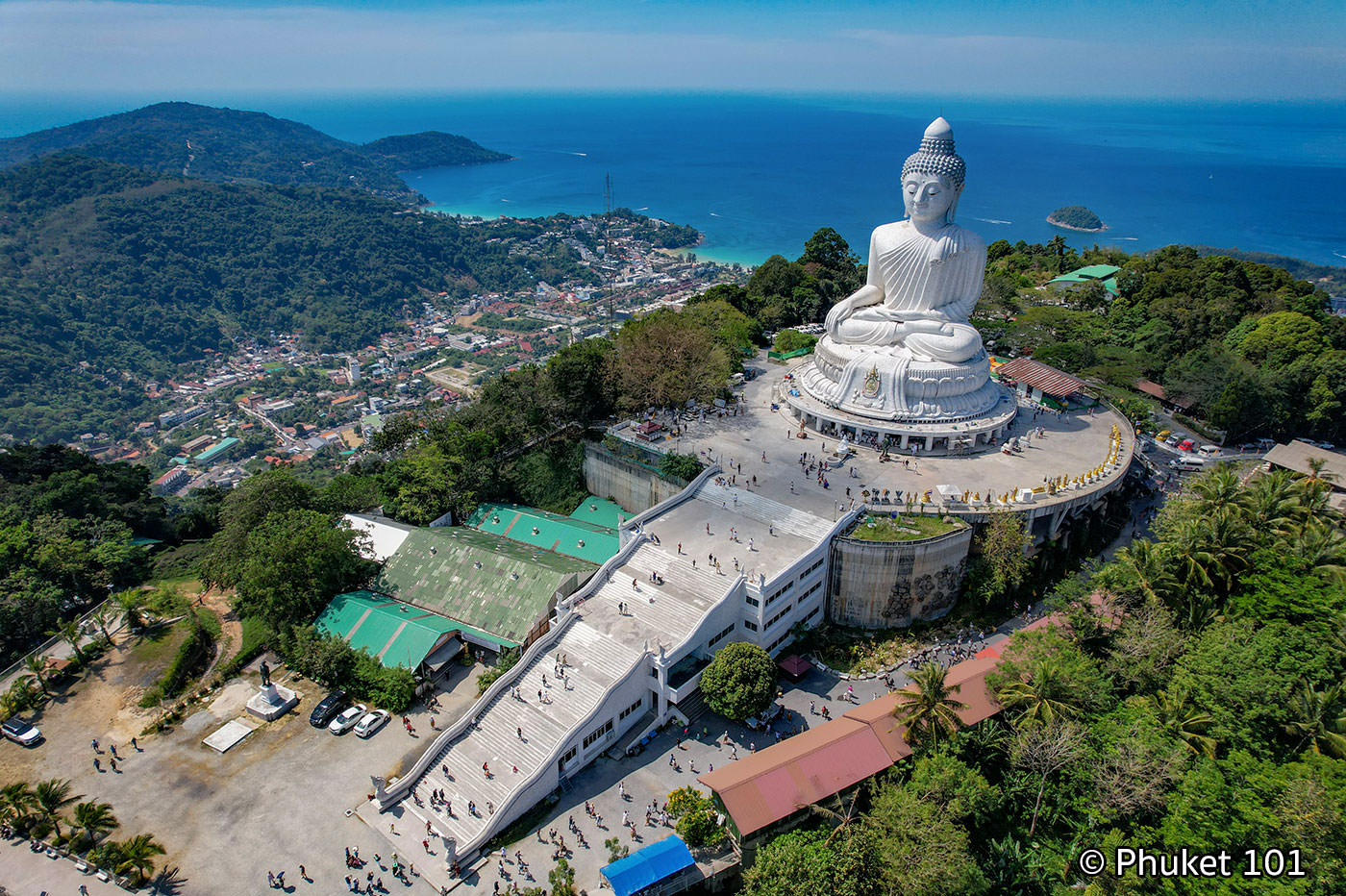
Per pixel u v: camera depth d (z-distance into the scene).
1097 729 62.06
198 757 69.12
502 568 86.31
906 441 100.94
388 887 56.88
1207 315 147.00
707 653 74.44
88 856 58.47
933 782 57.25
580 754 66.25
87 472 118.88
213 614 90.00
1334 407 119.62
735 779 60.09
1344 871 50.50
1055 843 61.62
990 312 158.25
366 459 132.38
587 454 109.25
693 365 111.25
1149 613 70.62
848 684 77.12
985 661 71.56
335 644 75.75
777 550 81.38
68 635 79.25
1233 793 54.41
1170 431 125.56
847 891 52.41
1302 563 72.94
